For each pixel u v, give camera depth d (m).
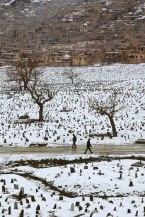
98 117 139.50
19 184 73.62
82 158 95.12
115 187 74.81
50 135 116.12
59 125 127.62
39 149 104.31
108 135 114.50
